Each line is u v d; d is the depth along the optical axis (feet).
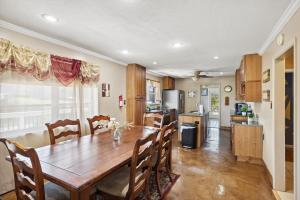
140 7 6.09
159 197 7.47
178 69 19.08
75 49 10.94
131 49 11.34
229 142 16.76
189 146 14.75
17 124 8.01
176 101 23.85
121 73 15.69
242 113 16.15
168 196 7.62
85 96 11.57
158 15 6.68
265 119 10.37
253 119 12.94
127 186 5.58
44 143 9.16
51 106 9.46
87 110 11.69
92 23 7.45
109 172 4.64
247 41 9.58
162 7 6.07
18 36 8.14
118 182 5.76
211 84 24.93
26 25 7.71
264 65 10.78
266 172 9.86
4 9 6.31
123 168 6.64
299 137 5.65
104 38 9.30
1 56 7.12
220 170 10.33
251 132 11.41
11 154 4.65
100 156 5.61
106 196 5.58
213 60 14.44
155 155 7.52
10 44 7.43
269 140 9.33
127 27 7.84
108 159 5.35
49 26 7.79
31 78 8.41
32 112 8.59
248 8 6.10
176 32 8.38
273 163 8.33
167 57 13.47
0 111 7.41
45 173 4.38
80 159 5.34
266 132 10.09
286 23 6.79
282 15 6.57
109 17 6.88
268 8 6.09
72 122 8.27
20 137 8.16
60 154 5.78
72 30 8.23
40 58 8.68
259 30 8.04
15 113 7.91
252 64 11.97
